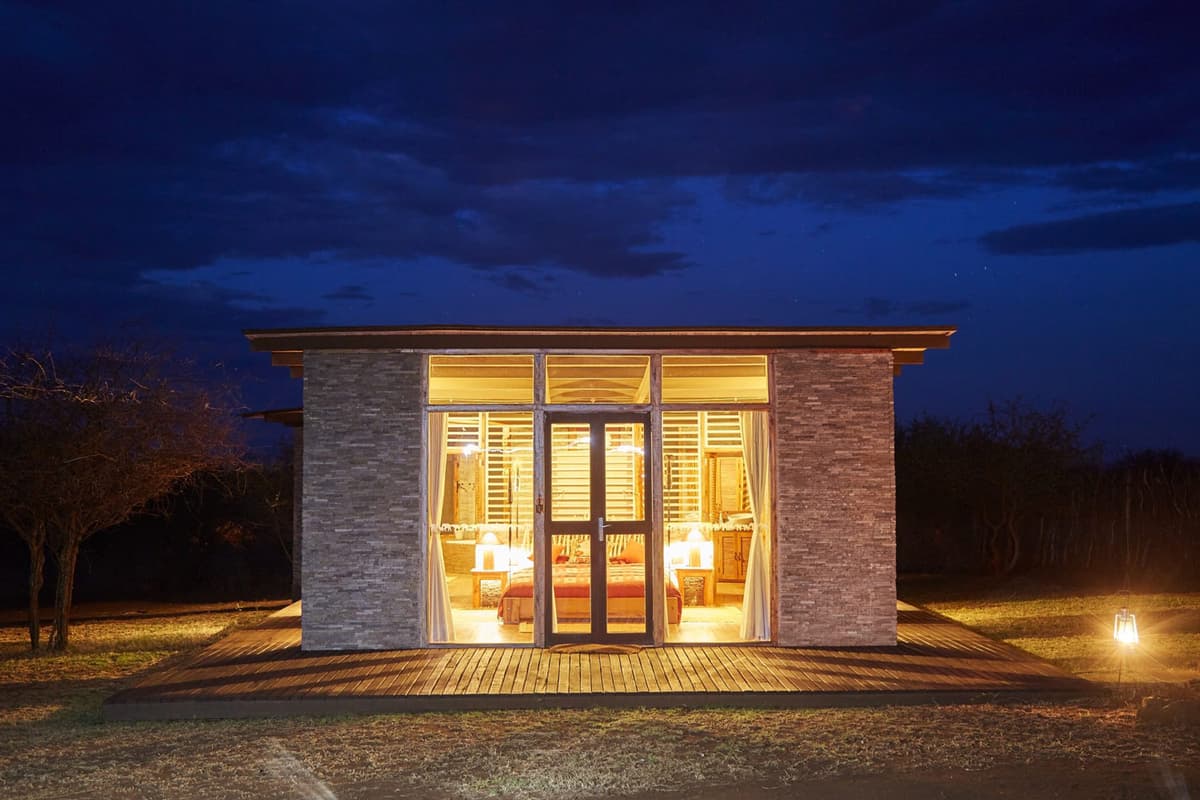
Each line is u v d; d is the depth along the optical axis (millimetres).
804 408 11117
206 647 11648
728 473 12844
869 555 11070
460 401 11109
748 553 12812
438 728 8109
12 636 16469
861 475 11109
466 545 12406
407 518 10961
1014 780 6477
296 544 18219
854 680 9281
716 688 8977
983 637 11664
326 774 6891
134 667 12000
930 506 23812
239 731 8180
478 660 10289
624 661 10211
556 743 7562
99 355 12945
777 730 7859
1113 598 16906
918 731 7742
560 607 11008
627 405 11031
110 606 22516
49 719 8969
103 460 13094
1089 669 10656
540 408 11016
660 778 6664
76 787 6723
